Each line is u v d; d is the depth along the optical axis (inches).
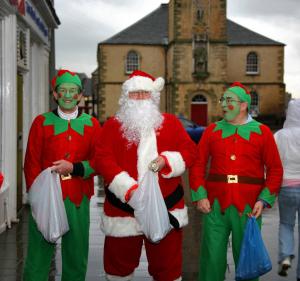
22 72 333.1
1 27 277.9
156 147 152.8
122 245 155.4
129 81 155.8
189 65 1578.5
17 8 284.7
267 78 1745.8
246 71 1747.0
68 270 169.5
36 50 392.2
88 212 171.6
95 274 205.3
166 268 157.2
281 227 204.7
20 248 240.7
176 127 157.6
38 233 164.4
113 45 1685.5
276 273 210.5
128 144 152.1
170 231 155.7
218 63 1585.9
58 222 156.1
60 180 163.8
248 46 1736.0
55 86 169.8
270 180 164.9
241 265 158.2
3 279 197.8
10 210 287.7
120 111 155.5
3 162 284.0
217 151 167.2
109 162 151.5
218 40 1579.7
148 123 151.3
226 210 164.1
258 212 161.5
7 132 283.1
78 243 167.2
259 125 167.9
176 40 1568.7
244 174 164.4
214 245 164.7
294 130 195.0
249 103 169.8
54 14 437.1
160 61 1705.2
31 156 167.2
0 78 280.1
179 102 1576.0
